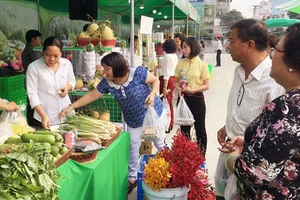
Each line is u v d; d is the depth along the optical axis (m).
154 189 2.13
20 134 1.89
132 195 3.00
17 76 4.75
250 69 1.80
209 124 5.63
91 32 2.88
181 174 2.13
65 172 1.70
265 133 1.07
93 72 3.37
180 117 3.60
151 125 2.71
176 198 2.14
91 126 2.29
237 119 1.89
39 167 1.36
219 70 16.22
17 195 1.26
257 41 1.70
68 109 2.59
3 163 1.31
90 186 1.87
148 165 2.19
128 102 2.73
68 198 1.69
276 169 1.06
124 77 2.63
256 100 1.79
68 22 7.53
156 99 2.92
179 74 3.76
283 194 1.13
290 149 1.03
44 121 2.44
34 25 5.99
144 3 7.32
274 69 1.15
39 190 1.32
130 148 2.94
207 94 8.84
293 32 1.08
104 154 2.11
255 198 1.23
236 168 1.18
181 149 2.21
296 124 1.02
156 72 5.77
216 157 4.02
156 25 14.84
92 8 3.97
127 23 11.03
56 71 2.79
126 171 2.72
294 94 1.07
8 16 5.18
